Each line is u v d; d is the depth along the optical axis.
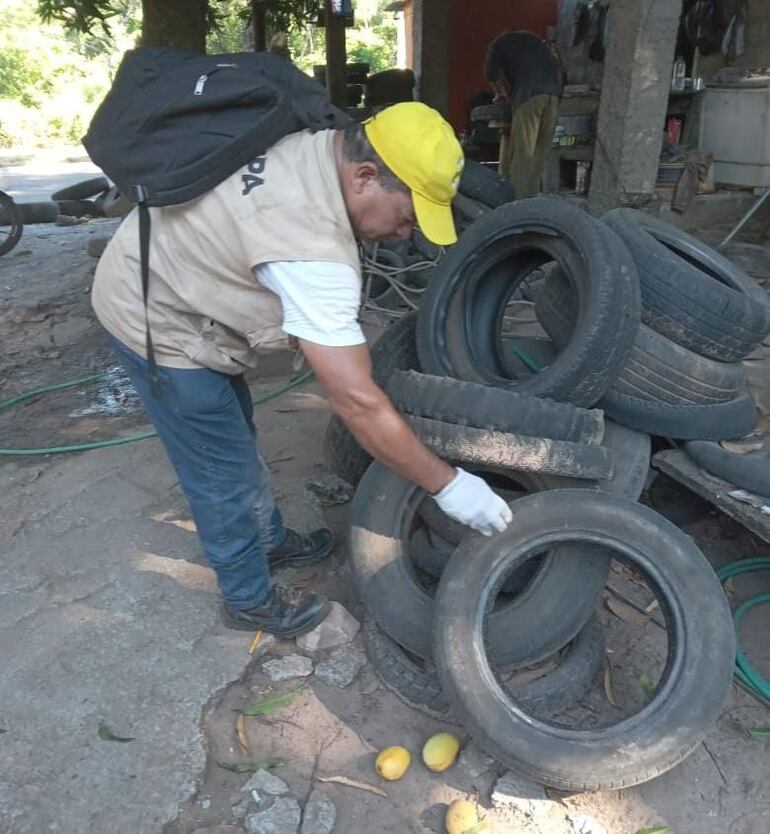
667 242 3.43
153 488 3.85
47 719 2.55
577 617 2.50
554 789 2.32
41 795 2.30
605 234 2.88
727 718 2.57
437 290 3.25
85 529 3.54
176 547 3.39
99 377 5.40
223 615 2.97
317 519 3.57
